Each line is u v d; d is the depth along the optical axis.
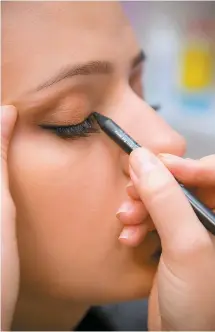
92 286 0.28
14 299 0.25
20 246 0.27
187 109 0.47
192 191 0.26
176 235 0.22
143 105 0.28
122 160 0.27
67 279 0.28
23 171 0.26
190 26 0.46
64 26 0.25
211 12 0.45
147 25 0.46
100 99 0.27
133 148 0.25
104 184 0.27
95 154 0.26
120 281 0.28
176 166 0.25
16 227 0.27
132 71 0.30
